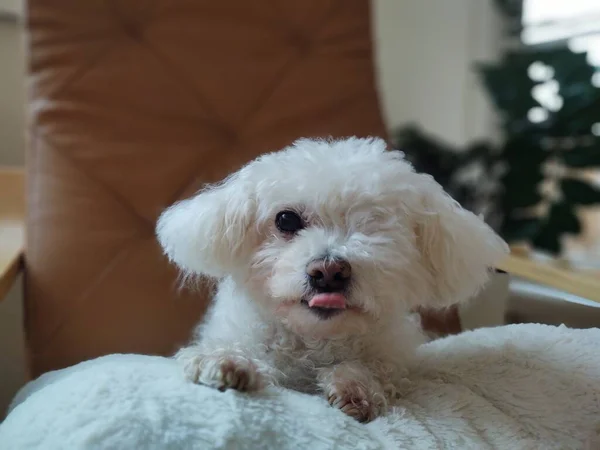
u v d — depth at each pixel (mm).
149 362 678
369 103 1311
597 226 2469
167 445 488
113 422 494
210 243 802
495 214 2082
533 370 712
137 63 1188
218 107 1224
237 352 674
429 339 984
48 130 1119
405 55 2285
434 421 631
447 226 792
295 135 1245
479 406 667
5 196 1422
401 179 792
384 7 2229
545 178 2037
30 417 532
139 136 1157
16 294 1369
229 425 514
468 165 2145
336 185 755
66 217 1073
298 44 1309
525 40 2412
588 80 1963
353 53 1325
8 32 1513
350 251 707
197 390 565
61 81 1144
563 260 1992
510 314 930
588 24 2305
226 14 1261
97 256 1068
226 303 852
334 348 799
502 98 2055
